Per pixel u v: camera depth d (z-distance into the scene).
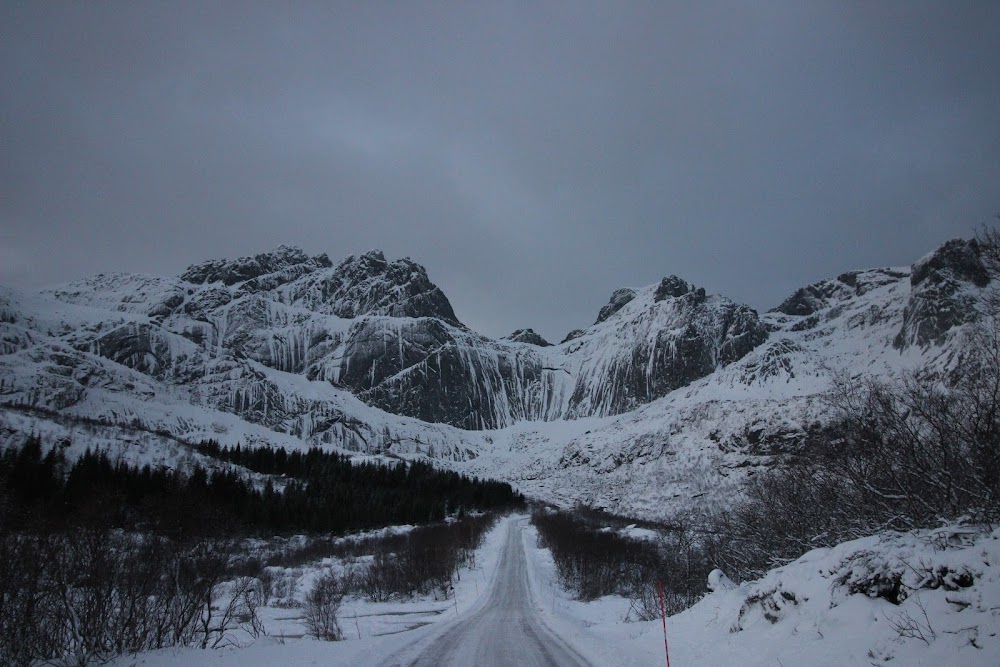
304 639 26.80
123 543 22.47
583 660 16.86
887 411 16.92
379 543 70.88
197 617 22.39
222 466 100.12
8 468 27.03
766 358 187.88
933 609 9.81
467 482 143.00
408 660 17.02
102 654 16.33
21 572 15.48
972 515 12.99
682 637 17.00
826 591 12.41
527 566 56.50
